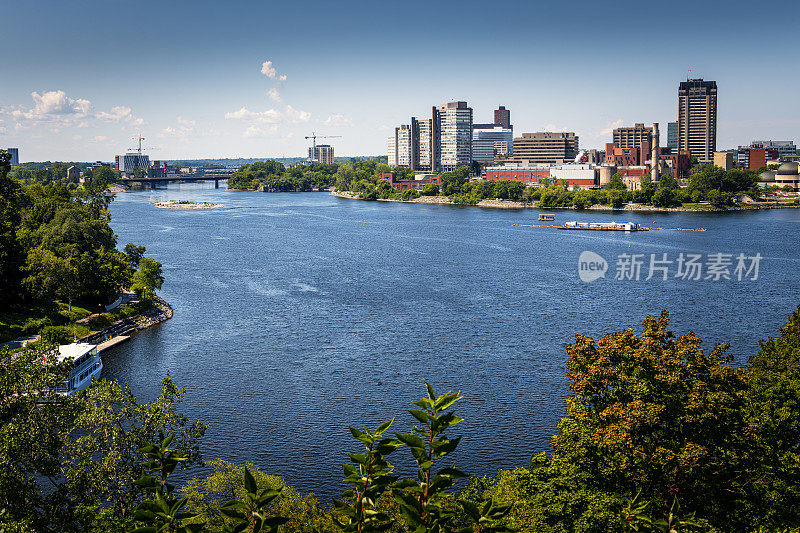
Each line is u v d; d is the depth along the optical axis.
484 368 117.31
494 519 22.20
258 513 21.33
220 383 111.06
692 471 50.84
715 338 139.00
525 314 158.12
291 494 58.81
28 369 51.88
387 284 196.00
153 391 108.12
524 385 108.88
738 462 52.78
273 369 117.75
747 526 51.41
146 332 143.50
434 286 193.00
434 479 22.47
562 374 114.06
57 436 53.25
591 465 54.38
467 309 163.25
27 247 164.50
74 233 169.38
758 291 185.88
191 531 22.33
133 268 187.25
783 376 62.50
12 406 51.19
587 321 151.88
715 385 54.22
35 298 146.00
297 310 162.12
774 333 143.00
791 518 51.28
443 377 112.69
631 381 55.44
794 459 53.25
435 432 22.55
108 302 161.50
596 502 50.47
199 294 181.75
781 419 55.94
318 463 84.31
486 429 92.69
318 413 98.62
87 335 136.38
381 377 113.12
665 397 53.41
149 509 22.86
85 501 50.28
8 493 45.28
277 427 94.00
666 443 52.22
